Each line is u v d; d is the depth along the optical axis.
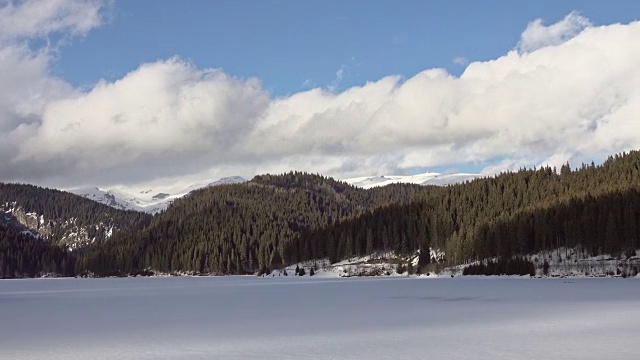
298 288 104.94
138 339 36.94
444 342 33.19
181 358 29.58
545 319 44.03
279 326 42.91
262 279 183.88
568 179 189.62
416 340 34.28
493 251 153.50
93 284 164.62
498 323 42.09
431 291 84.88
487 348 30.75
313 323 44.62
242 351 31.34
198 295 88.12
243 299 75.25
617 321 41.91
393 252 190.38
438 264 165.25
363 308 57.75
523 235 147.00
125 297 86.75
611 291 75.81
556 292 75.56
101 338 37.72
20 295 99.56
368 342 33.84
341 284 119.88
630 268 121.12
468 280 125.38
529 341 32.91
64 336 39.06
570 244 139.12
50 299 85.19
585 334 35.38
